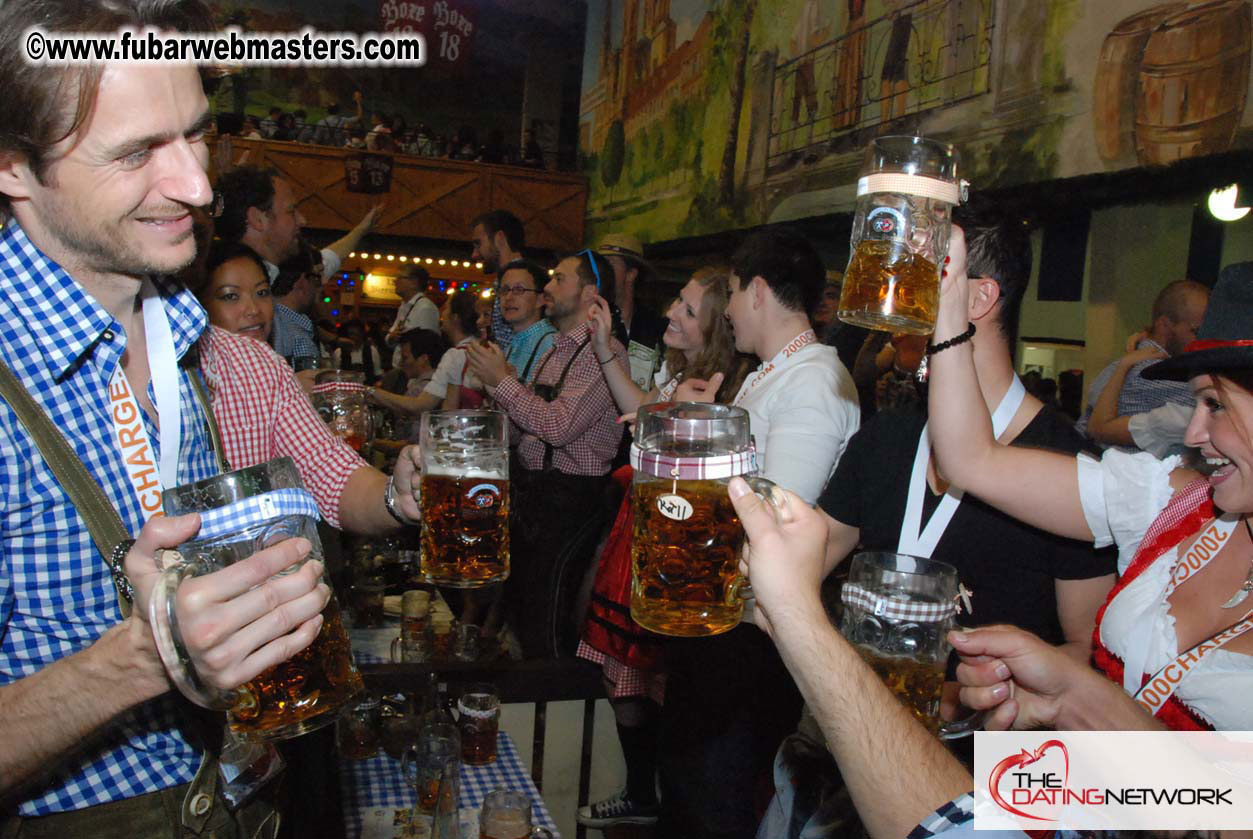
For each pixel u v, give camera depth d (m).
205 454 1.07
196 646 0.68
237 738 1.02
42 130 0.76
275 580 0.72
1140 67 4.36
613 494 2.95
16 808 0.90
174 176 0.84
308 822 1.40
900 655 0.97
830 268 7.12
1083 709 0.89
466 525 1.09
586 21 12.23
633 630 2.31
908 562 1.05
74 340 0.89
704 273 2.47
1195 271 4.13
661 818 2.08
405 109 13.20
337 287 11.98
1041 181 4.98
